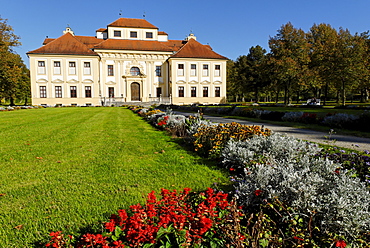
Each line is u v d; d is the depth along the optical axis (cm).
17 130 1159
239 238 242
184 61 4359
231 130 733
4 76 3138
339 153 550
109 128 1239
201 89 4469
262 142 577
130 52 4309
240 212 307
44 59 3934
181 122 1066
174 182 470
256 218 311
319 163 438
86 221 337
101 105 4141
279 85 3881
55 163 605
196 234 248
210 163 595
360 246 253
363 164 479
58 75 3988
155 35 4747
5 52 3422
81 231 314
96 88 4112
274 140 572
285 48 3462
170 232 250
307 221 281
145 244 242
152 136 987
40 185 464
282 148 539
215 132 721
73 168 563
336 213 270
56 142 867
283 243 249
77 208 373
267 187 332
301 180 331
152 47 4497
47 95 3978
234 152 537
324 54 3073
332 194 284
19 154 694
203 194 353
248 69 5769
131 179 488
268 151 538
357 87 3319
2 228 325
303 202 292
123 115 2048
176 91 4366
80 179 492
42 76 3944
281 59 3347
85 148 770
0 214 361
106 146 798
